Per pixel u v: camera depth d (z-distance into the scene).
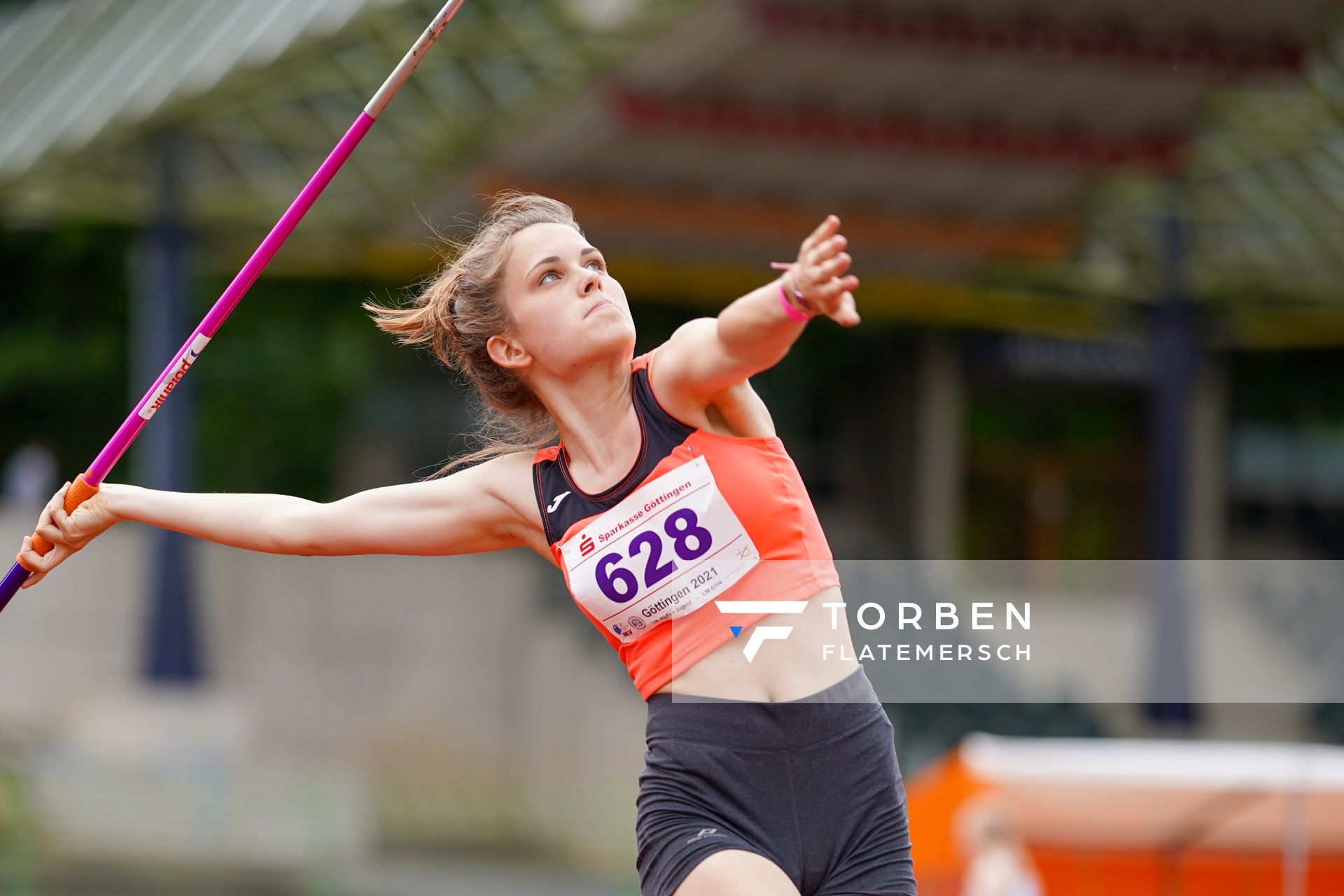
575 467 9.69
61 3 50.44
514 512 9.92
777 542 9.44
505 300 9.54
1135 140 52.97
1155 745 27.94
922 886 27.25
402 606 55.94
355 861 40.94
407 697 55.25
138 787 38.31
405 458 67.94
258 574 54.84
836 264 8.07
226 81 42.78
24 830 37.19
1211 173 57.81
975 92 49.53
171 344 48.88
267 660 54.38
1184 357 62.12
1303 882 27.36
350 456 67.50
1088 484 77.31
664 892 9.35
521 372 9.73
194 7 45.47
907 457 74.50
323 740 53.94
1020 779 26.33
